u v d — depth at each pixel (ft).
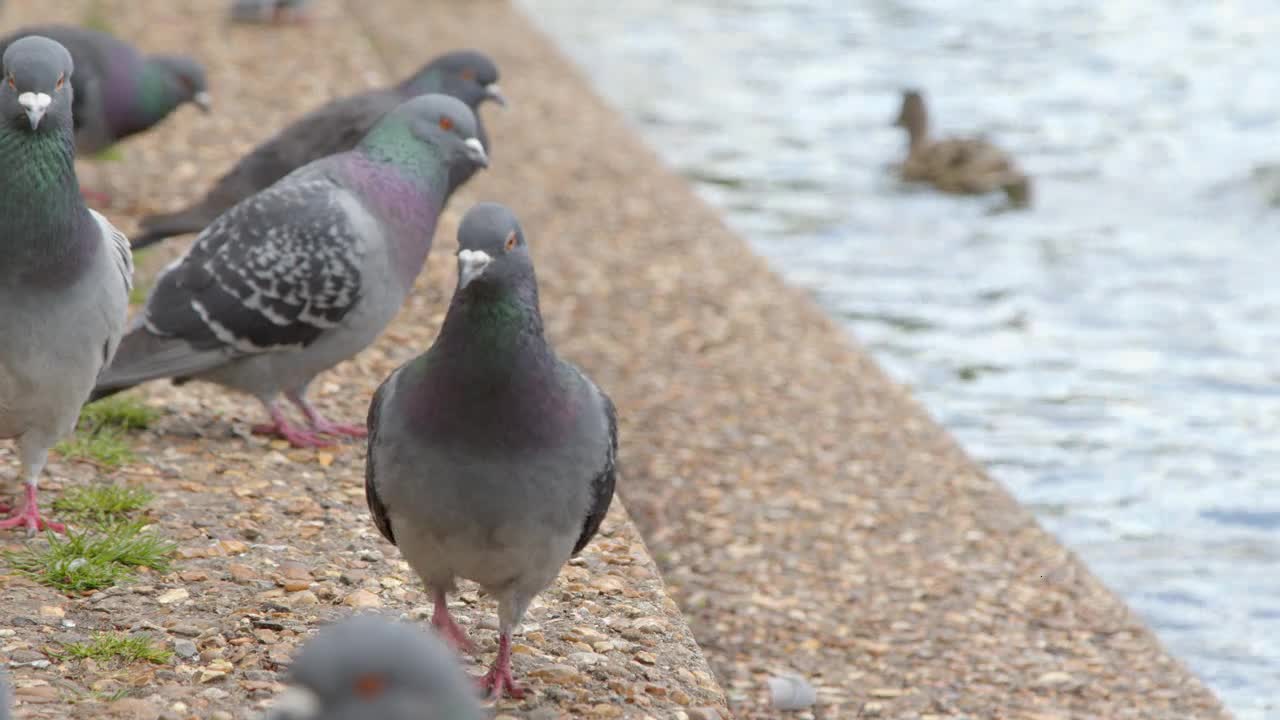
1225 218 72.74
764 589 37.19
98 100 49.29
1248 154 84.07
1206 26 119.14
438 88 44.04
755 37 115.65
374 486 21.85
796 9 126.31
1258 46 112.27
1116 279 64.23
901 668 33.83
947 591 37.60
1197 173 80.74
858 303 61.36
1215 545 42.11
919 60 108.68
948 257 67.21
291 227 31.94
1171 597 39.14
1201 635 37.29
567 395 21.35
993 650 34.83
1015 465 46.91
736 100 96.53
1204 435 49.14
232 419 34.88
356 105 41.65
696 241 65.31
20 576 25.62
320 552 27.76
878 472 44.34
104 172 55.31
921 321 59.41
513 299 20.57
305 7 86.43
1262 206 74.54
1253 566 40.91
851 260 66.74
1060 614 36.76
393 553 27.99
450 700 12.77
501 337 20.53
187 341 32.09
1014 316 59.98
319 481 31.37
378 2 116.98
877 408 49.16
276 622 24.62
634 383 49.88
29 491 27.66
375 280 32.55
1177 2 128.16
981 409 51.11
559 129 82.38
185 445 32.83
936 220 72.74
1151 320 59.41
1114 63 107.34
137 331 32.22
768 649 34.37
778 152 85.10
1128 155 84.48
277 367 33.01
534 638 25.05
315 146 40.75
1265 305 61.00
